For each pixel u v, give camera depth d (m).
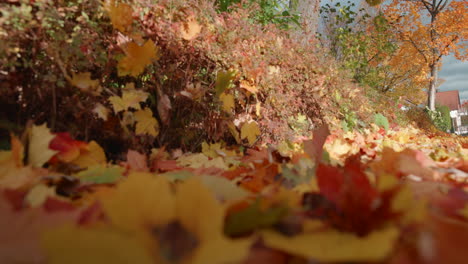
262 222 0.38
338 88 2.24
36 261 0.29
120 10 0.97
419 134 4.28
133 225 0.33
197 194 0.33
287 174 0.71
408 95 8.24
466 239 0.32
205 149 1.22
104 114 0.96
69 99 0.96
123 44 1.01
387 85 7.00
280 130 1.56
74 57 0.96
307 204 0.50
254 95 1.46
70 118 0.99
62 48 0.92
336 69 2.21
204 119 1.29
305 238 0.34
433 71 10.30
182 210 0.33
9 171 0.65
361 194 0.39
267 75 1.47
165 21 1.12
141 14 1.06
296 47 1.83
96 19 1.03
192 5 1.21
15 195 0.48
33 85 0.93
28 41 0.91
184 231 0.32
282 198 0.44
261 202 0.43
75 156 0.81
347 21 4.25
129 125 1.09
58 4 0.95
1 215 0.35
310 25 2.86
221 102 1.27
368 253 0.28
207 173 0.78
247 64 1.35
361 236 0.36
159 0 1.11
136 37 1.01
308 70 1.88
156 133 1.08
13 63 0.86
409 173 0.74
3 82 0.88
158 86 1.09
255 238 0.36
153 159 0.93
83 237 0.27
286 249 0.31
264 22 2.16
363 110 2.83
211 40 1.25
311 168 0.79
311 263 0.33
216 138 1.29
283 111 1.62
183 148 1.25
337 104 2.34
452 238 0.32
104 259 0.27
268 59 1.53
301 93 1.87
